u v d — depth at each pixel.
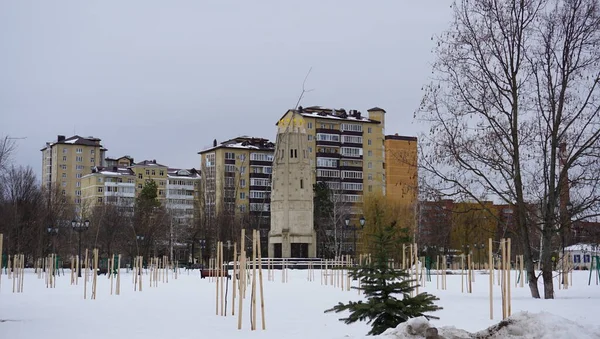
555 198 34.59
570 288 44.94
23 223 87.06
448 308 28.00
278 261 90.62
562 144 35.38
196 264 128.25
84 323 23.80
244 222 119.31
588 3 34.44
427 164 36.34
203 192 122.50
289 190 94.31
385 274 17.25
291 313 27.64
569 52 34.72
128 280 63.06
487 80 35.47
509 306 22.84
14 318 25.78
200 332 20.94
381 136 150.50
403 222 94.31
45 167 191.00
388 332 15.63
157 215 121.75
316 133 144.62
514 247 77.62
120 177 174.38
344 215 114.69
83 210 118.75
